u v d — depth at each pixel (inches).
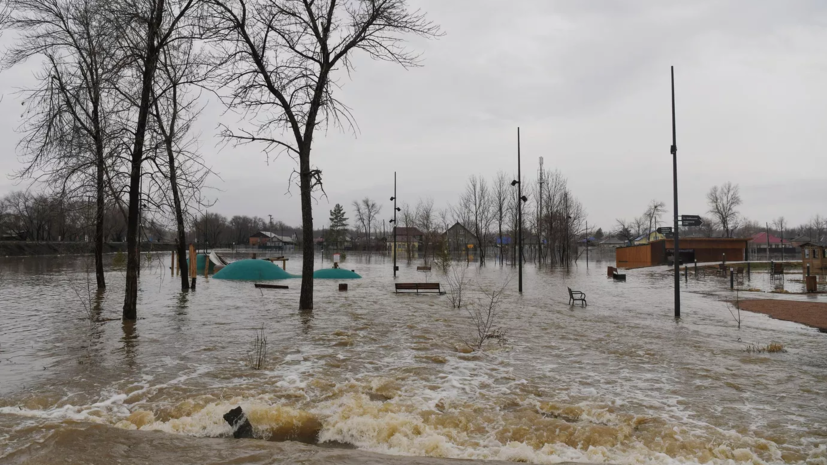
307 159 635.5
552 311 670.5
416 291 930.1
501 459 195.0
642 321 578.6
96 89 559.8
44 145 559.2
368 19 612.7
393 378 305.4
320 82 621.0
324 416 237.9
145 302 722.8
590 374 321.1
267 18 593.6
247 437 217.3
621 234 4217.5
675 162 634.2
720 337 468.4
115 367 327.9
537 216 2529.5
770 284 1178.6
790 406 257.3
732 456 195.5
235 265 1258.6
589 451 199.5
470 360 358.6
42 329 476.7
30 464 175.5
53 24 669.3
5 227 2881.4
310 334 459.8
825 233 4751.5
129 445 196.1
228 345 404.5
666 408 252.1
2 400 258.4
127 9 516.4
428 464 180.5
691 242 2110.0
